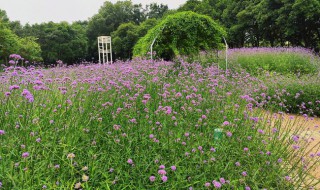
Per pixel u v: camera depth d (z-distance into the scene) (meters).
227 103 4.77
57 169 2.51
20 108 3.24
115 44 39.19
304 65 12.44
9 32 21.39
